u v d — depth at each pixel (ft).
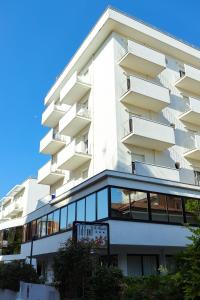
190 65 89.30
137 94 68.03
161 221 54.03
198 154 74.95
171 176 65.31
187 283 20.08
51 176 93.56
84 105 81.76
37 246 75.82
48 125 103.86
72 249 32.12
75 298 30.30
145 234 51.31
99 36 77.51
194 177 75.20
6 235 119.44
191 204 58.34
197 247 20.11
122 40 76.33
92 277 29.53
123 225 49.62
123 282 28.66
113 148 66.03
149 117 73.46
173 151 74.08
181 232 55.36
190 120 80.07
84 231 34.47
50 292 34.40
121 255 54.80
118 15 74.18
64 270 31.83
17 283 48.57
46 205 76.89
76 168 82.33
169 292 21.89
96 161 71.92
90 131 76.84
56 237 65.77
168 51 84.53
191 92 85.76
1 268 55.31
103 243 34.60
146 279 26.61
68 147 77.87
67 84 83.56
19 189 164.04
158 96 70.79
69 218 62.64
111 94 70.64
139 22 77.66
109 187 50.75
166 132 69.00
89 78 81.51
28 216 91.45
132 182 53.57
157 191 55.83
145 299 23.73
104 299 28.25
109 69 73.51
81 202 58.80
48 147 97.19
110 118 69.26
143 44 80.48
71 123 78.54
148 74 77.46
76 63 86.94
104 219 49.83
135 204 52.42
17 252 104.12
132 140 65.92
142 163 62.59
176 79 83.61
